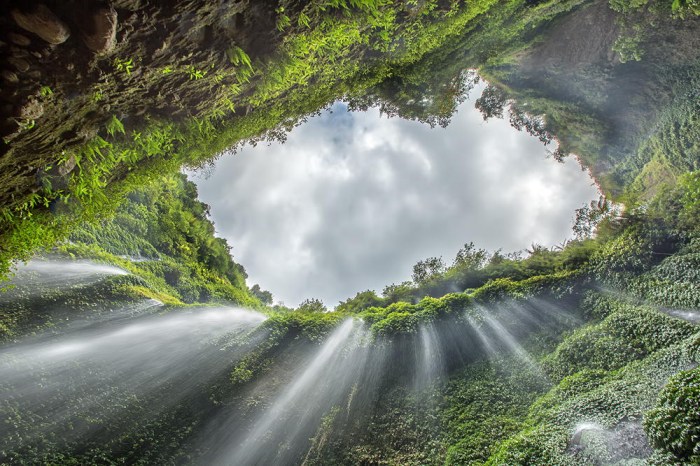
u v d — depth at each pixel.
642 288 11.48
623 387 8.98
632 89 14.64
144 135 4.38
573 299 13.22
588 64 14.91
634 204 13.10
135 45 3.35
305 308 19.62
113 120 3.65
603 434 7.74
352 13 4.86
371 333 15.54
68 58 2.97
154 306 18.20
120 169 5.04
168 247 25.39
